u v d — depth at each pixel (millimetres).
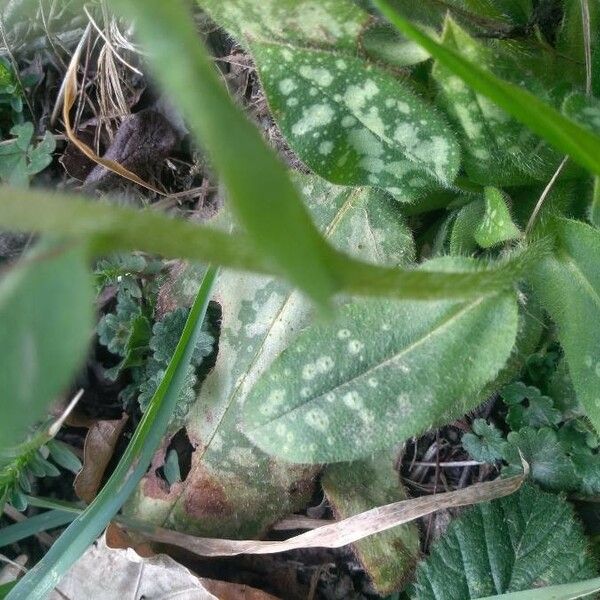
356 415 183
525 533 210
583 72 199
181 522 234
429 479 238
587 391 178
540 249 182
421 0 200
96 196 275
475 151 192
